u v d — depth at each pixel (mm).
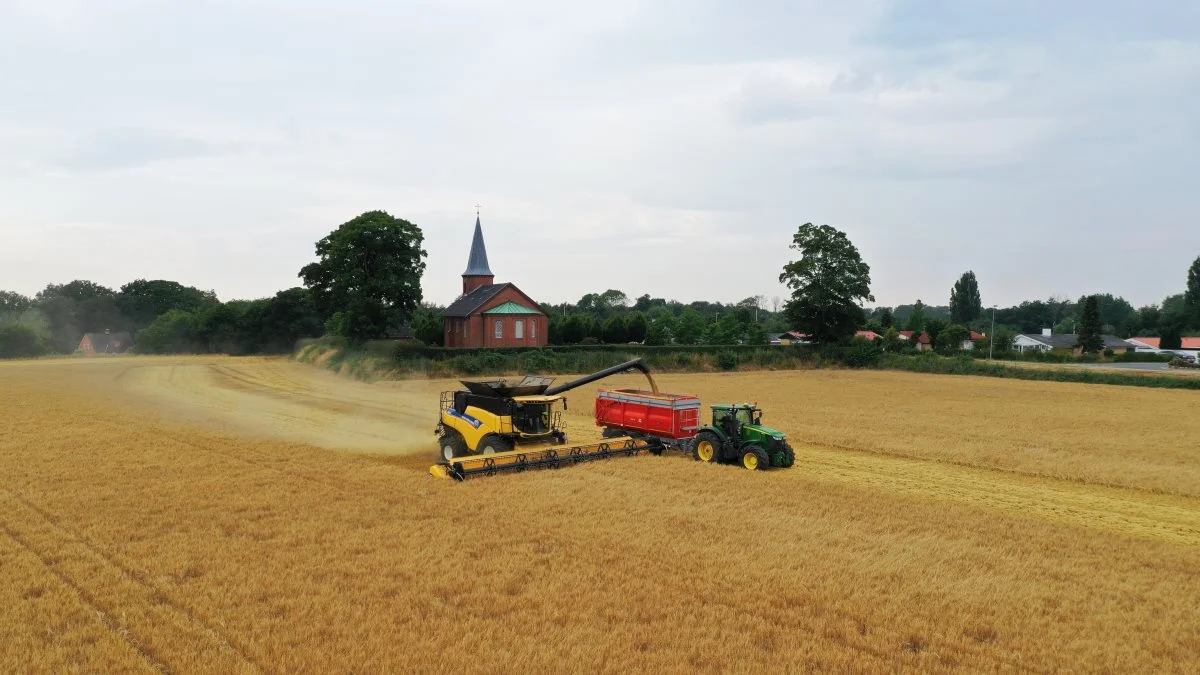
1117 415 38375
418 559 12555
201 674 8570
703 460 22578
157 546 13031
